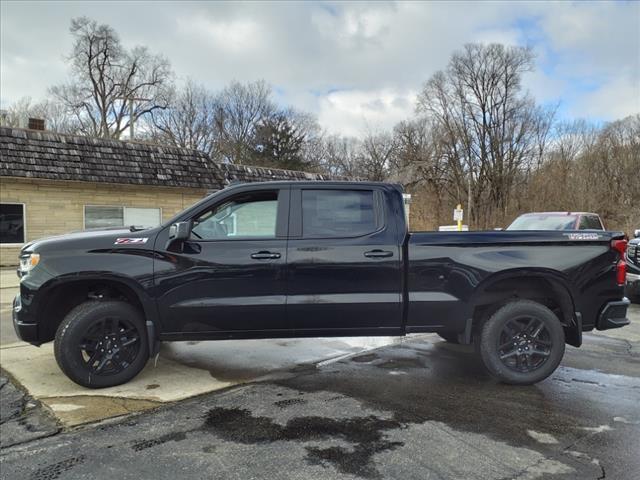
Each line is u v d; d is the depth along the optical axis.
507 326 4.67
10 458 3.21
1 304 8.87
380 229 4.59
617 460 3.17
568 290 4.66
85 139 15.38
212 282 4.41
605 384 4.73
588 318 4.71
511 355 4.64
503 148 34.75
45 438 3.51
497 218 33.97
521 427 3.70
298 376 4.94
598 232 4.76
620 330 7.39
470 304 4.57
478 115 35.19
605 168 33.66
